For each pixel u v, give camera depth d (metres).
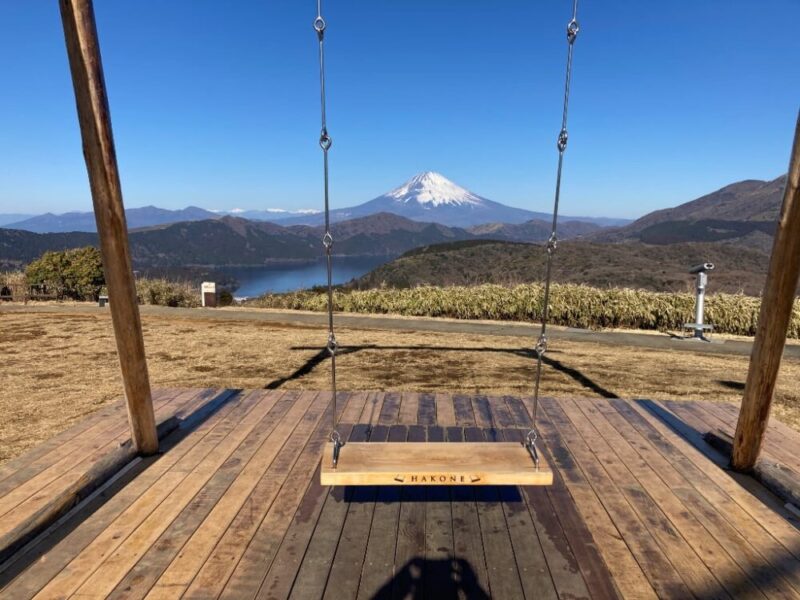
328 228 2.78
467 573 2.20
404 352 7.46
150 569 2.21
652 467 3.23
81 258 14.69
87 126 2.73
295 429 3.77
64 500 2.62
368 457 2.66
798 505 2.76
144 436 3.27
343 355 7.21
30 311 11.85
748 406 3.06
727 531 2.54
